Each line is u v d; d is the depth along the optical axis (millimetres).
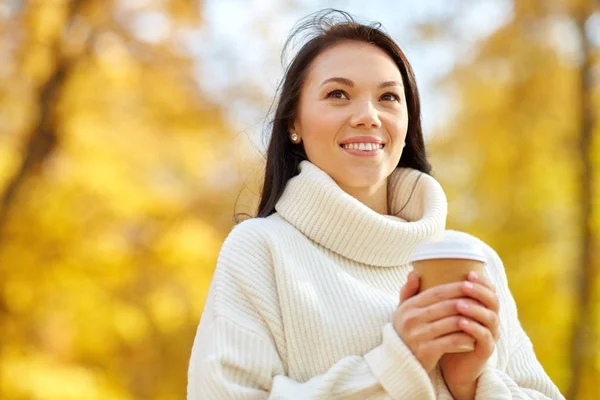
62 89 10578
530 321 10992
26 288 10234
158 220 10789
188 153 11250
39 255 10305
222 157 11648
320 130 2533
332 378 2178
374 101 2555
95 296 10438
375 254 2473
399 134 2568
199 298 10727
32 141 10367
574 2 11438
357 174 2518
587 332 10469
